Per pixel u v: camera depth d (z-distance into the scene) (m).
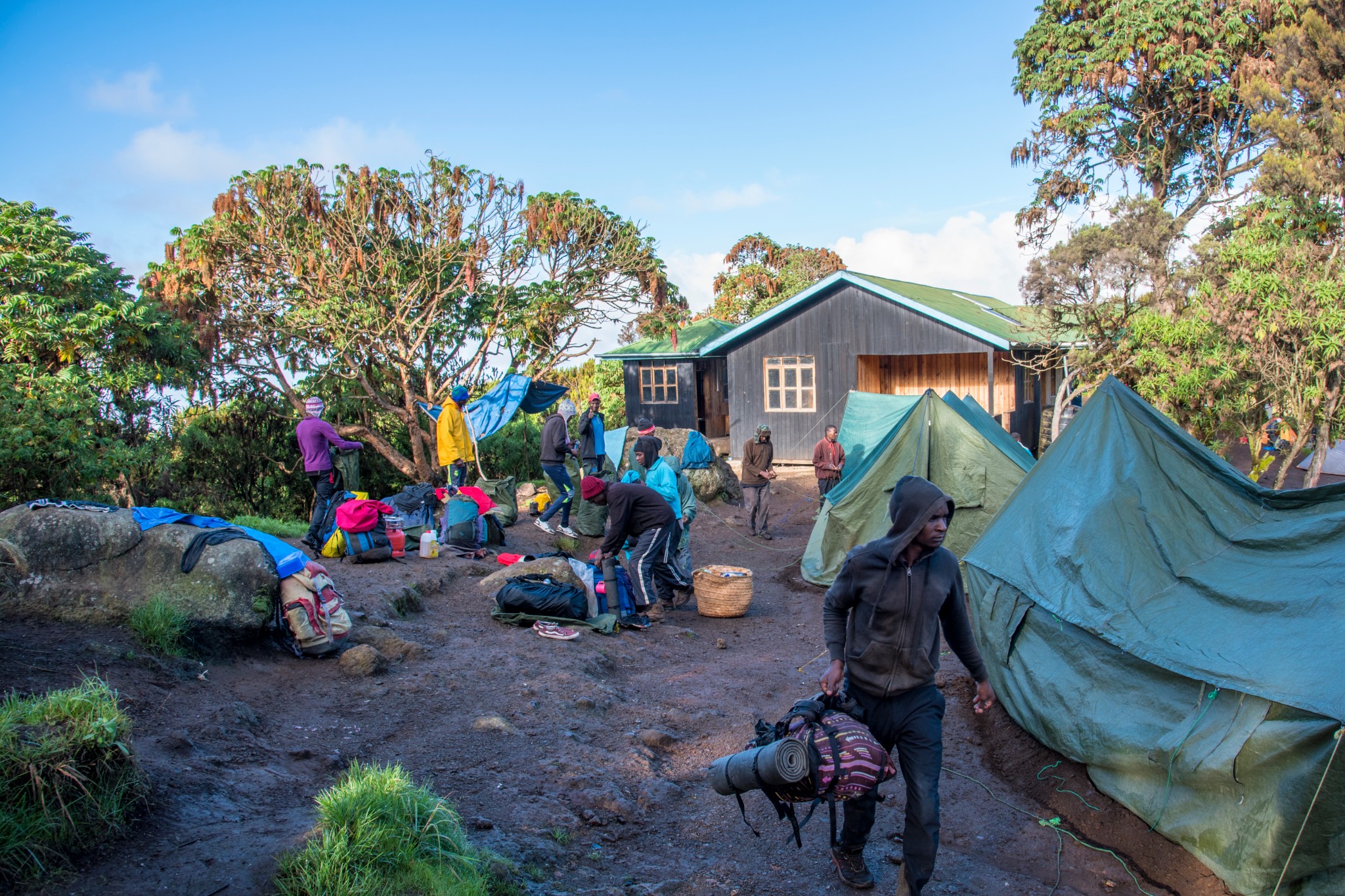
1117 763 4.34
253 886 2.82
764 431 14.09
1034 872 3.91
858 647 3.38
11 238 11.01
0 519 5.28
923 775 3.26
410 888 2.92
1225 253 10.32
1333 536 4.48
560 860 3.59
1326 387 9.42
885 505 10.60
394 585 7.37
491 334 18.97
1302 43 14.92
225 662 5.22
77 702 3.23
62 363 11.27
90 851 2.90
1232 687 3.89
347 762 4.30
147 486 12.66
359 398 18.03
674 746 5.15
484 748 4.64
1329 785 3.38
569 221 18.20
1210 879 3.78
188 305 16.08
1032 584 5.57
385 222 17.42
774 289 38.16
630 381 25.20
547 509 11.88
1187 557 5.09
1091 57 21.53
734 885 3.58
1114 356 14.21
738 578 8.75
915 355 23.08
